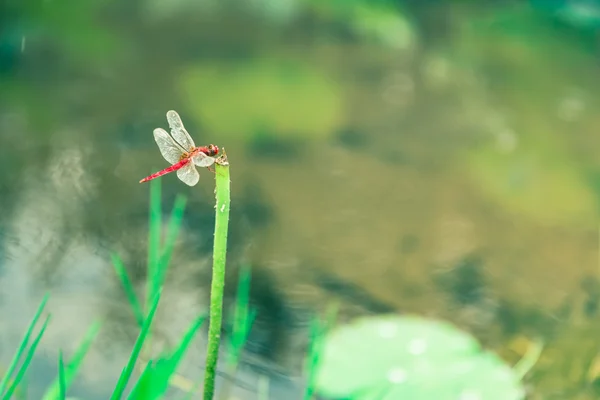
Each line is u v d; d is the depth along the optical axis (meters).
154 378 1.29
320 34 3.07
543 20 3.52
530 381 1.48
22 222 1.63
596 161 2.11
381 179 1.94
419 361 1.43
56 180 1.77
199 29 2.97
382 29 3.12
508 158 2.10
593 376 1.48
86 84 2.36
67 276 1.56
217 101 2.33
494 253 1.65
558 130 2.33
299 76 2.62
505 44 3.18
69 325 1.50
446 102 2.51
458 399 1.39
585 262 1.64
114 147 1.96
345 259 1.62
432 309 1.56
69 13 2.92
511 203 1.85
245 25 3.07
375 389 1.41
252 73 2.61
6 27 2.68
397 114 2.38
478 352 1.44
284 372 1.46
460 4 3.66
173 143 1.32
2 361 1.45
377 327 1.47
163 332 1.50
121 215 1.66
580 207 1.84
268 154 2.01
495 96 2.60
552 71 2.90
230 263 1.60
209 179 1.82
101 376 1.45
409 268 1.62
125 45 2.73
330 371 1.43
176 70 2.56
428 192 1.88
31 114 2.10
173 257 1.60
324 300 1.56
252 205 1.74
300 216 1.72
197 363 1.47
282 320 1.53
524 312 1.56
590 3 3.64
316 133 2.18
